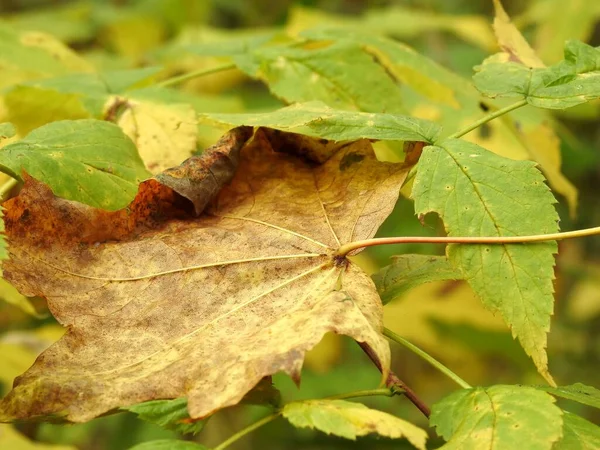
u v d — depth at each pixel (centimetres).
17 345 76
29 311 60
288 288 48
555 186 66
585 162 114
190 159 51
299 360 44
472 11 135
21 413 45
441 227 93
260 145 53
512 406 45
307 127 50
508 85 53
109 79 60
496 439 45
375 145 59
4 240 46
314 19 100
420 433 45
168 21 128
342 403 46
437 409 47
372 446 88
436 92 66
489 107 66
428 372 117
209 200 51
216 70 63
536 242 47
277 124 50
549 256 47
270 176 52
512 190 48
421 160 49
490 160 49
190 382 45
